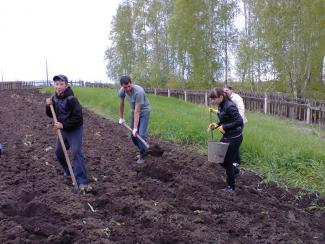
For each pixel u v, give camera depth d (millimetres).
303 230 6473
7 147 10812
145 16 50438
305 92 30500
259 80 32000
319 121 19641
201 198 7418
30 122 15812
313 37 28203
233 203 7270
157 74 46000
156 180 8320
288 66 28906
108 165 9297
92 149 11008
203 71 38781
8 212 6297
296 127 18750
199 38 38844
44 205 6352
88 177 8180
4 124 15273
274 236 5922
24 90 41656
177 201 7168
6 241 5203
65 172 8094
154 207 6582
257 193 8172
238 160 9562
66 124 7207
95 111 21984
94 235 5465
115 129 15039
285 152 10180
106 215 6367
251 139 11094
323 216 7500
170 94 36625
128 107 19453
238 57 33594
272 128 15047
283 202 8047
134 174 8602
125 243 5367
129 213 6500
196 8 38906
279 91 30812
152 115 16375
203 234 5750
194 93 32281
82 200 6770
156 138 13688
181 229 5906
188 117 15953
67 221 5996
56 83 7191
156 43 48812
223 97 7879
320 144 11680
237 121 7738
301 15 28203
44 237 5504
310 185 8828
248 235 6004
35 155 9859
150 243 5383
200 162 10070
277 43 28891
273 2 29000
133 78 47094
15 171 8422
